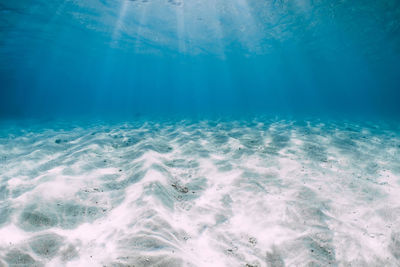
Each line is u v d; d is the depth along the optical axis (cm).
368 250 278
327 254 274
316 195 423
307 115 2014
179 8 1409
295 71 5706
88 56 3269
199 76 7538
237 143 797
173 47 2708
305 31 1992
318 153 697
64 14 1520
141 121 1702
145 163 543
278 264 262
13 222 300
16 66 3441
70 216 338
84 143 834
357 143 823
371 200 402
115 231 298
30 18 1516
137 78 8256
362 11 1478
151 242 262
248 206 387
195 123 1457
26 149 802
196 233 308
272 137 930
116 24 1780
